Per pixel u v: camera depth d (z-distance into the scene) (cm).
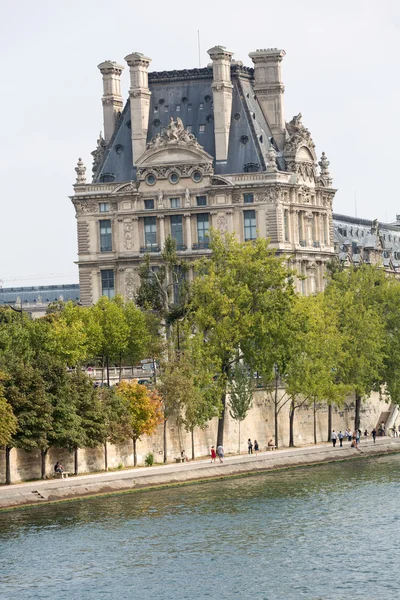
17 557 18888
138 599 17338
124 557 18862
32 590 17688
